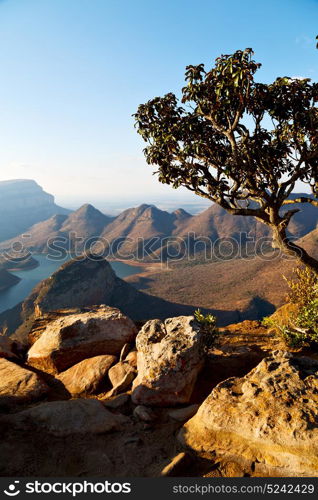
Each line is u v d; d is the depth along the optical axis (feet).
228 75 23.06
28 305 546.26
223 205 28.78
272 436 13.19
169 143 27.14
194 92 25.20
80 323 26.37
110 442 14.83
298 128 26.89
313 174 27.66
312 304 30.19
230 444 13.75
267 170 27.32
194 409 17.49
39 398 19.92
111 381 21.70
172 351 19.90
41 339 27.17
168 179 29.04
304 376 16.88
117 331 26.50
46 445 14.37
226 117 26.20
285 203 30.01
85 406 16.84
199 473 12.65
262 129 27.12
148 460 13.60
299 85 24.52
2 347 27.86
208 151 27.58
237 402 15.74
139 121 28.53
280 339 30.53
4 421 15.70
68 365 25.00
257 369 18.35
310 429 12.96
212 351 25.94
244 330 36.37
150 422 16.60
